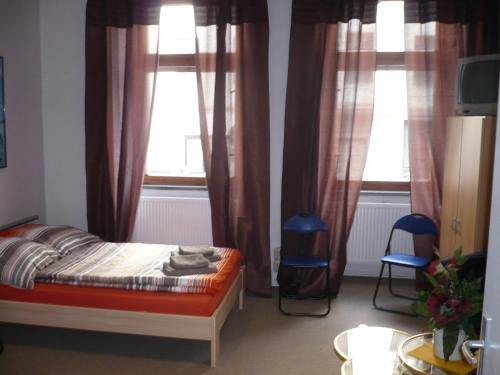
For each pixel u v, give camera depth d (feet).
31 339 10.96
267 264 13.76
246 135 13.60
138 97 13.93
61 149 15.02
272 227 14.44
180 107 14.87
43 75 14.78
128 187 14.33
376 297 13.61
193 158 15.08
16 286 10.09
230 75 13.51
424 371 6.75
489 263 3.93
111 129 14.24
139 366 9.77
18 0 13.47
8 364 9.78
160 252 12.21
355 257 14.67
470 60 11.05
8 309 10.24
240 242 13.89
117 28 13.91
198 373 9.49
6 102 13.07
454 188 11.70
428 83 13.00
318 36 13.11
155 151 15.16
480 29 12.59
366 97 13.25
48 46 14.64
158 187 15.01
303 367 9.75
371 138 14.51
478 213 10.32
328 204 13.65
